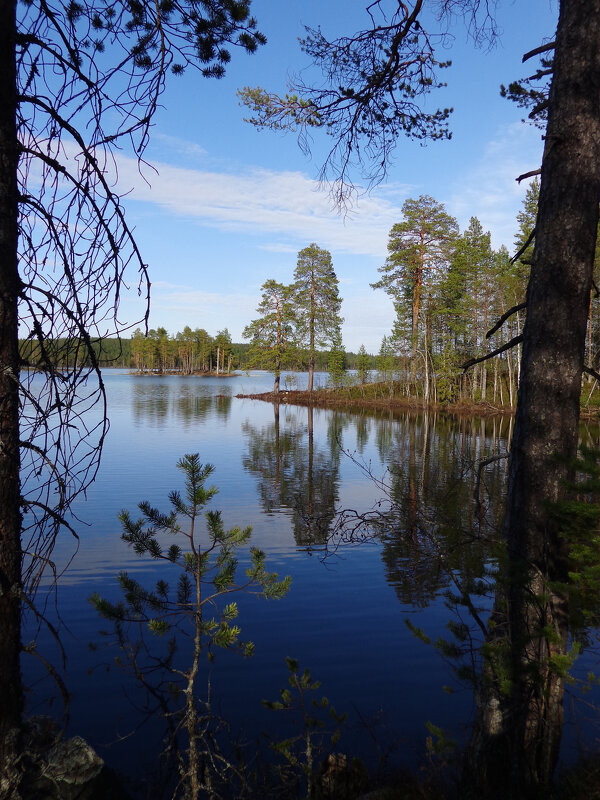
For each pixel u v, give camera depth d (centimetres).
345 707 538
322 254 5700
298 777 404
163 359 12594
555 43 375
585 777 351
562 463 343
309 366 5997
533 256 377
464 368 439
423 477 1645
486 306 4728
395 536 1006
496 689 348
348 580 902
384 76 465
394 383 5731
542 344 364
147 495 1495
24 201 239
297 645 680
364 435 2922
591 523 321
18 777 237
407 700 554
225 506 1417
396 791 383
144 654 638
